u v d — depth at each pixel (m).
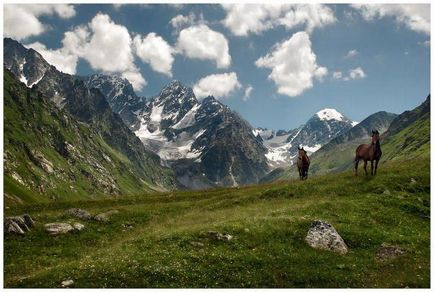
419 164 59.03
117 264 31.33
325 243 36.31
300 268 32.88
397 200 47.50
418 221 43.69
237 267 32.28
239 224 39.41
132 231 46.12
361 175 56.34
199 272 31.31
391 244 37.38
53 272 30.67
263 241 36.81
